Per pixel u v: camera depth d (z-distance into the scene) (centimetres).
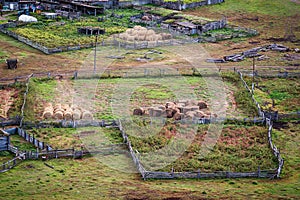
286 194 4812
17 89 7269
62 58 8700
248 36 10269
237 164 5444
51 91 7288
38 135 5944
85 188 4828
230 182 5084
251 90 7544
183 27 10231
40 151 5441
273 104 7138
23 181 4922
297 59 9038
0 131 5859
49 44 9150
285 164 5500
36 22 10438
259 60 8925
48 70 8112
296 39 10156
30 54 8844
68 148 5659
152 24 10556
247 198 4700
